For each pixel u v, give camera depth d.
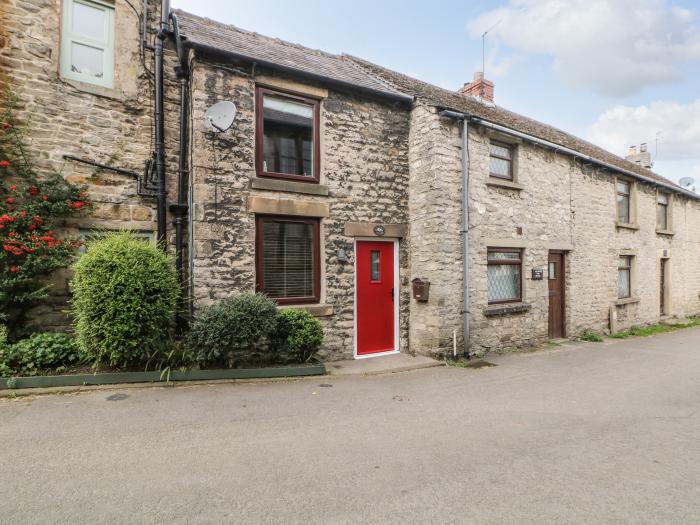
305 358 6.44
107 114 6.17
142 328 5.14
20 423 3.84
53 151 5.77
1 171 5.44
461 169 7.91
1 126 5.39
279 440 3.73
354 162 7.46
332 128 7.24
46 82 5.75
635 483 3.11
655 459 3.54
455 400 5.17
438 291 7.46
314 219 7.14
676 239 14.67
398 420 4.36
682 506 2.79
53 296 5.75
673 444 3.87
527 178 9.24
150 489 2.82
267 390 5.27
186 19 7.81
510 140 8.94
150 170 6.39
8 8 5.54
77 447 3.41
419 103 7.93
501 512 2.68
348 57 10.55
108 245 5.14
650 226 13.30
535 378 6.40
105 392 4.80
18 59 5.58
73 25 6.06
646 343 10.00
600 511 2.72
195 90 6.07
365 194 7.57
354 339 7.43
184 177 6.52
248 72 6.50
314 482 3.00
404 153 8.10
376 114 7.77
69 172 5.88
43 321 5.70
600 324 11.09
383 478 3.09
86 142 6.00
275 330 6.02
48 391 4.66
